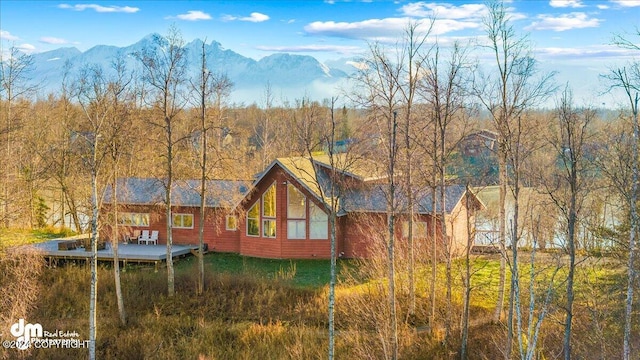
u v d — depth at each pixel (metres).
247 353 21.89
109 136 23.80
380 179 28.86
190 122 29.34
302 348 21.67
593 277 22.80
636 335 19.38
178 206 35.44
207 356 22.02
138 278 28.33
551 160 22.58
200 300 26.41
